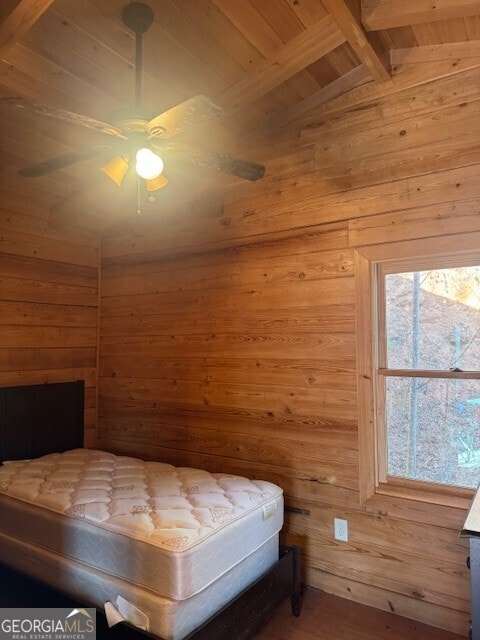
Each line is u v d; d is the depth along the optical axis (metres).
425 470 2.36
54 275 3.38
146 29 2.05
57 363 3.38
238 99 2.60
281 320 2.75
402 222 2.39
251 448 2.83
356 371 2.47
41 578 2.15
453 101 2.29
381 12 2.03
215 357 3.02
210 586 1.85
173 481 2.46
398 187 2.41
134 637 1.76
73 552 2.03
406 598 2.31
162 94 2.51
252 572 2.10
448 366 2.31
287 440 2.70
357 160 2.54
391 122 2.46
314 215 2.67
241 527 2.03
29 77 2.29
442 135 2.31
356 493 2.45
